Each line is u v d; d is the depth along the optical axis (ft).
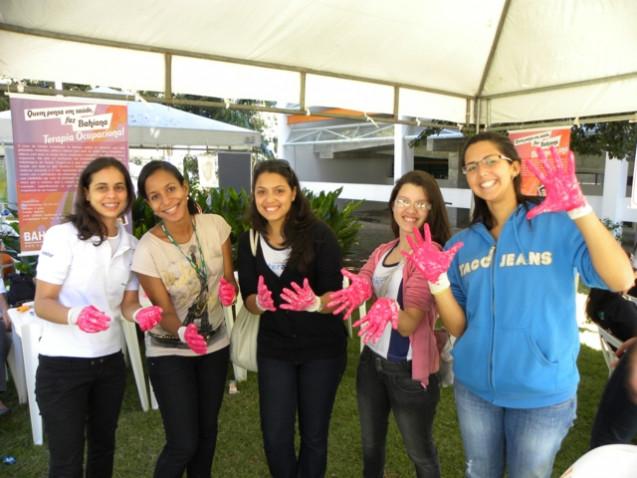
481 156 5.62
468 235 6.12
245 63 14.51
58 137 11.09
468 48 17.30
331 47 15.01
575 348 5.55
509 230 5.60
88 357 6.55
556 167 4.70
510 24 16.56
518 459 5.67
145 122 25.12
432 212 6.97
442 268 5.67
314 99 16.39
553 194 4.66
